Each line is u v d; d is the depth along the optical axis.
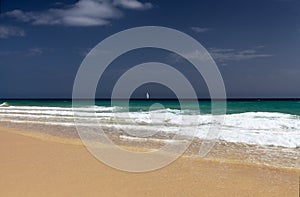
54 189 6.99
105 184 7.41
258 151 11.55
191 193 6.92
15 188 7.04
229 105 41.72
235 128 16.06
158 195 6.75
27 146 12.06
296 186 7.51
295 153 11.16
